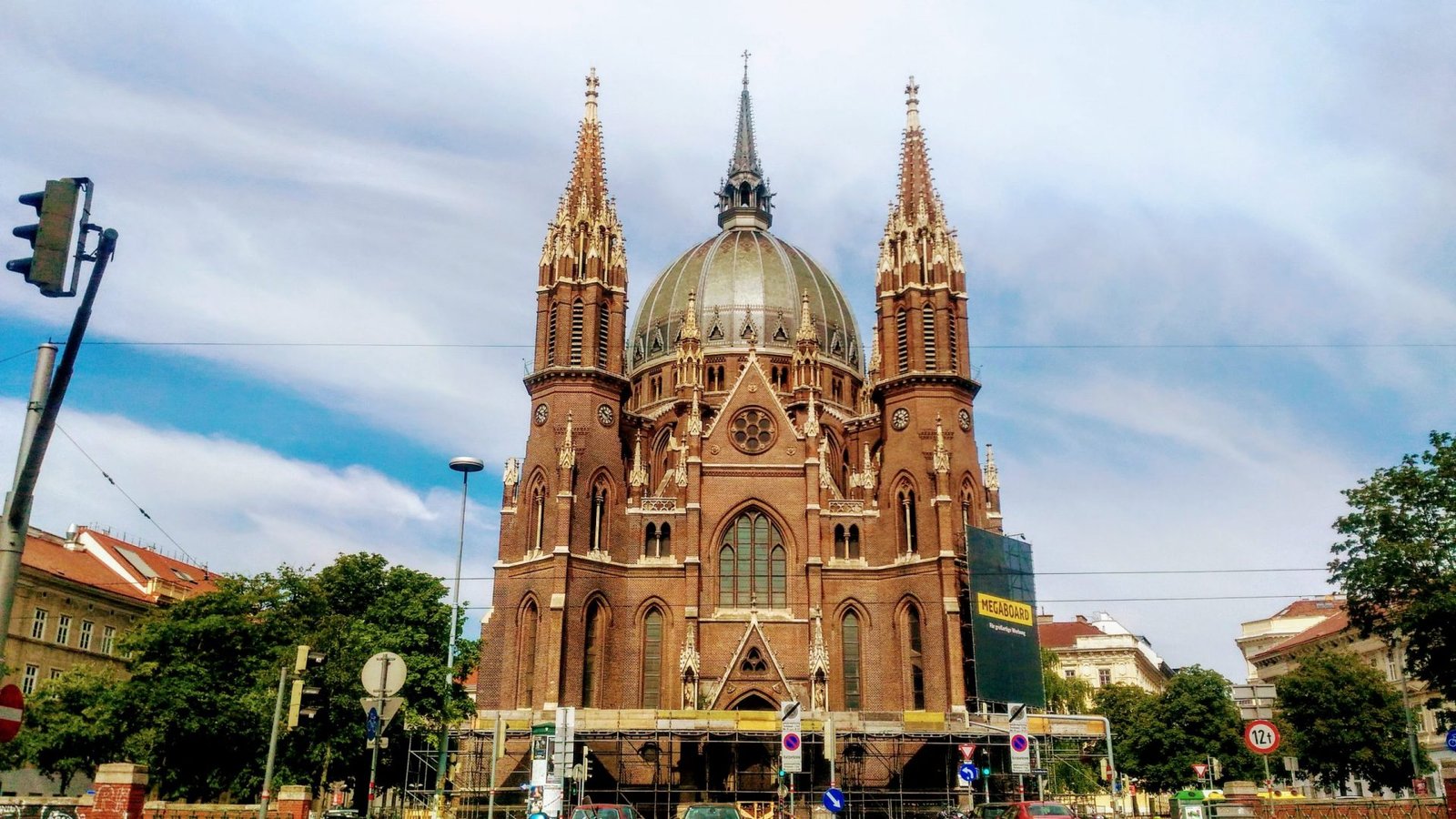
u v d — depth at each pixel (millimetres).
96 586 101812
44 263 16922
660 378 108938
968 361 92875
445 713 63938
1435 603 51781
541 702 80188
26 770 89562
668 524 89188
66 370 18688
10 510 18781
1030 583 87312
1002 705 82188
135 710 64188
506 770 80062
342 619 68250
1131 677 178000
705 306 109812
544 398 90375
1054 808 44406
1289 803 47906
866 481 90875
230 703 63156
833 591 87812
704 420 102500
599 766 80625
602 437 89688
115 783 35125
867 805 79188
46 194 17141
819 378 106812
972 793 75500
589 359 90562
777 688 83000
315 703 38594
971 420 91500
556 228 95875
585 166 97750
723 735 78562
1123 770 101875
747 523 89000
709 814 47656
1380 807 47281
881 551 88688
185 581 121500
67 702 75188
